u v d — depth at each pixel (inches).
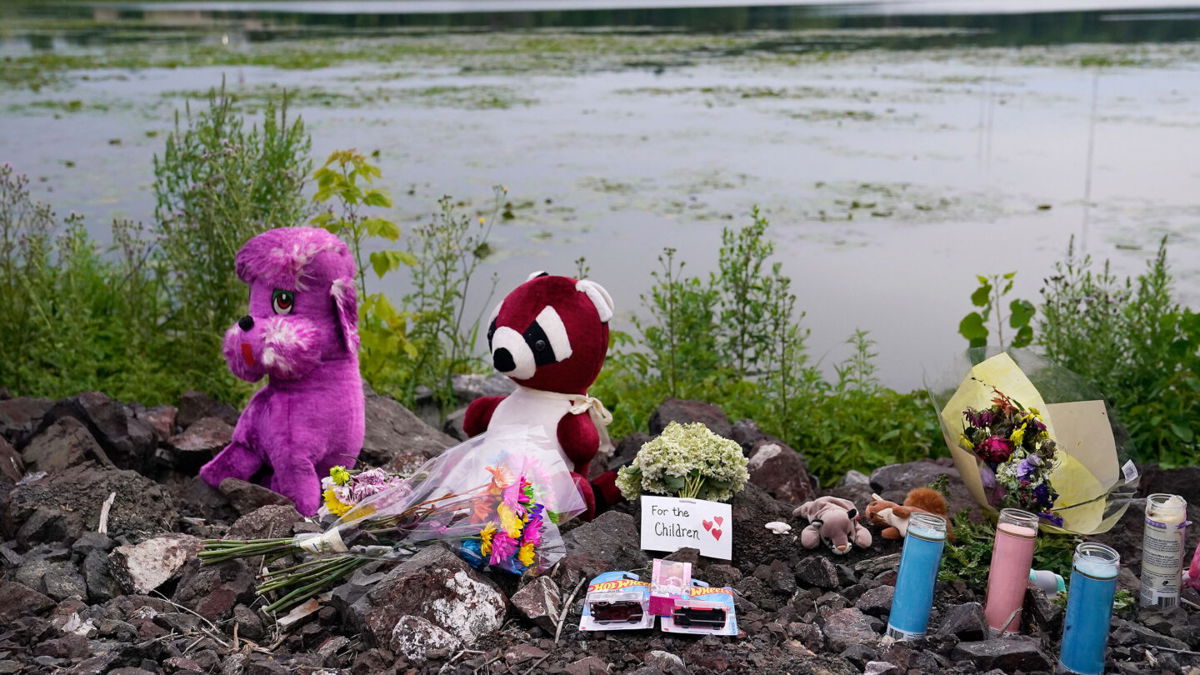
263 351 156.2
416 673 115.6
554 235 367.2
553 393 161.0
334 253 161.3
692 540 145.0
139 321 240.5
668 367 247.1
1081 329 232.4
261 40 1088.8
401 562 131.0
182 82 727.1
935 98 676.7
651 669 112.5
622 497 166.2
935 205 415.2
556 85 738.2
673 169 468.4
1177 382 211.0
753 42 1060.5
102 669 114.3
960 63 862.5
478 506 135.3
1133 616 130.7
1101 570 113.6
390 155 486.9
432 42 1070.4
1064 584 133.0
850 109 635.5
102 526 146.5
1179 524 130.3
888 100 668.7
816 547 146.9
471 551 135.0
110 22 1354.6
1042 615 123.7
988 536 144.9
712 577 137.4
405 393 236.2
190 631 125.0
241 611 128.1
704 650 118.9
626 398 238.5
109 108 610.9
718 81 764.0
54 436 170.4
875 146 527.5
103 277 284.8
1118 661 119.1
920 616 121.0
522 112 617.9
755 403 231.5
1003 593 124.5
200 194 221.5
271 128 234.7
